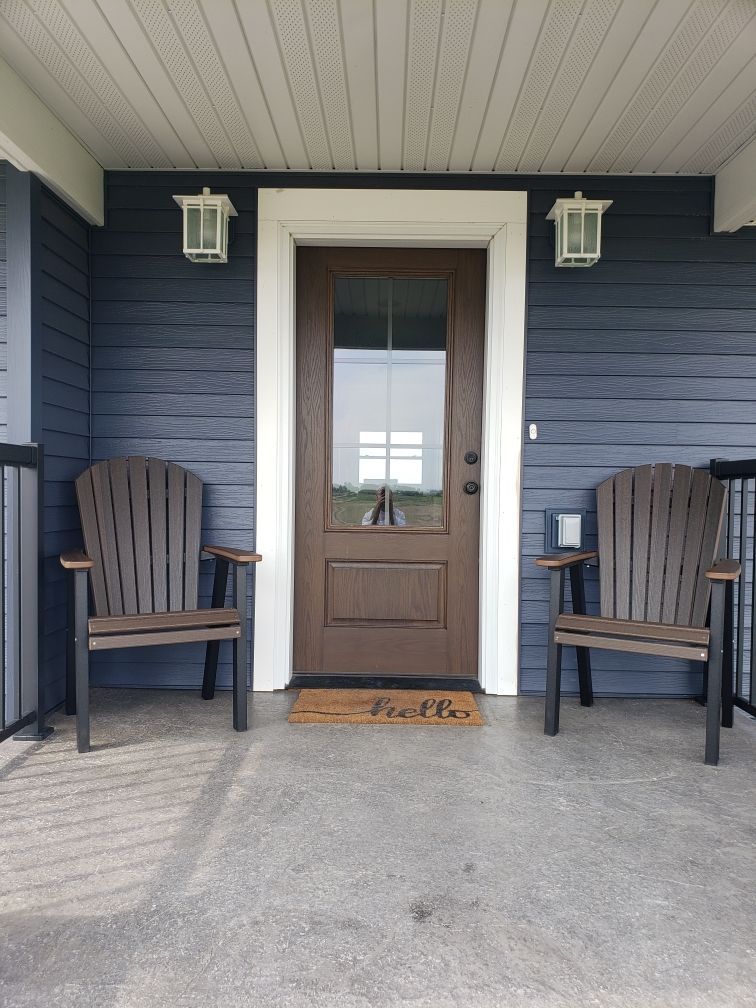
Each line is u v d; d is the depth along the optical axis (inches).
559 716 107.7
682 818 77.9
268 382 122.5
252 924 58.4
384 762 92.0
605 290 122.4
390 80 93.4
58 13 80.4
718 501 108.7
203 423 123.6
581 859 69.2
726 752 97.6
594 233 113.9
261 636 122.6
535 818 77.4
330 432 129.2
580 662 117.0
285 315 122.9
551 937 57.4
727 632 108.9
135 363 123.3
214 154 116.0
